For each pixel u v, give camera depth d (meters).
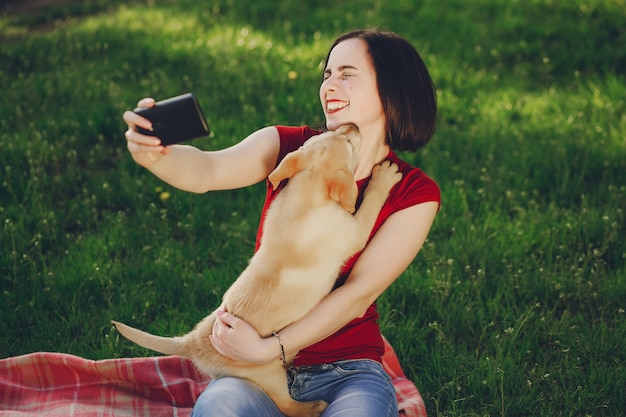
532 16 9.07
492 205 5.33
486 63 7.95
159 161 2.66
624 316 4.16
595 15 8.96
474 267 4.64
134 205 5.34
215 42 8.41
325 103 3.03
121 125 6.32
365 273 2.80
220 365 2.86
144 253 4.77
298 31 8.99
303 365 2.84
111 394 3.43
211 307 4.31
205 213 5.21
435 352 3.87
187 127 2.46
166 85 7.12
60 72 7.32
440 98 7.00
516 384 3.60
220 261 4.75
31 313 4.12
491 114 6.75
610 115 6.49
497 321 4.17
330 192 2.80
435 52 8.13
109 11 10.31
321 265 2.81
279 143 3.11
